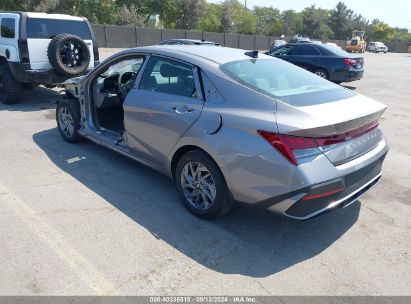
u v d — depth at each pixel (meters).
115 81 5.39
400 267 3.07
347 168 3.10
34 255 3.04
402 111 9.35
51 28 8.16
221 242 3.34
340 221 3.76
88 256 3.06
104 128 5.21
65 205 3.88
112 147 4.77
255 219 3.73
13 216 3.62
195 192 3.70
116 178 4.58
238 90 3.35
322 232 3.55
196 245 3.28
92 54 8.88
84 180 4.49
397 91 12.98
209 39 39.44
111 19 40.38
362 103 3.44
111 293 2.67
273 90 3.41
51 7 32.56
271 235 3.47
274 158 2.94
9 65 7.93
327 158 2.98
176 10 46.62
